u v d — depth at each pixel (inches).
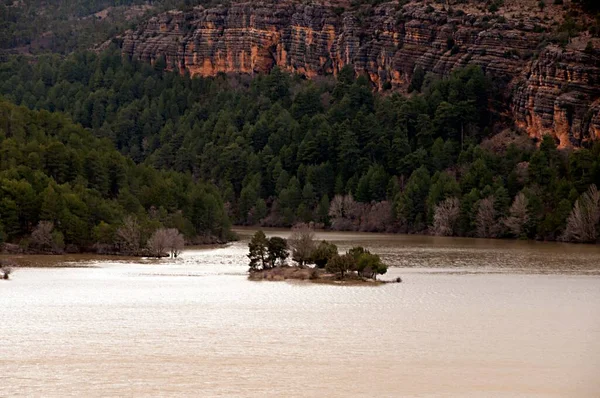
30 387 4680.1
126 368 5017.2
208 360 5187.0
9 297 7052.2
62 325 6023.6
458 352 5383.9
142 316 6333.7
